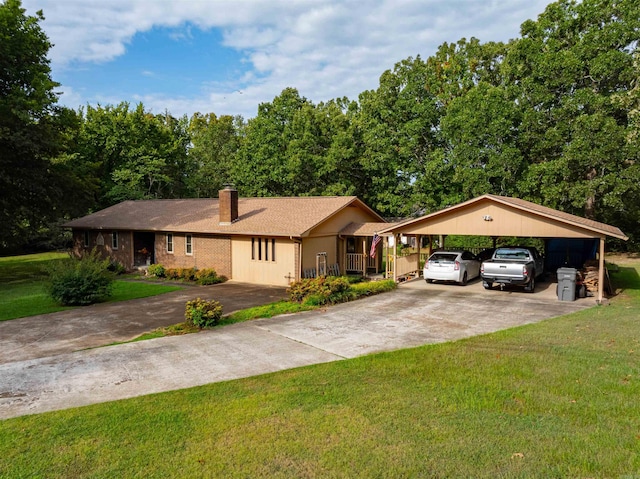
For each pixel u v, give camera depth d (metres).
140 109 40.59
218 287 20.42
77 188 25.91
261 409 6.52
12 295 18.50
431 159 31.27
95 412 6.54
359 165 34.69
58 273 16.12
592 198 28.56
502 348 9.28
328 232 22.14
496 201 16.98
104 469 4.99
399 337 10.66
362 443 5.45
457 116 28.91
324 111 37.44
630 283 19.31
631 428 5.64
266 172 36.31
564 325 11.31
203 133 63.34
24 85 23.17
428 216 18.34
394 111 33.81
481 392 6.92
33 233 30.33
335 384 7.47
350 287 16.50
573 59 25.84
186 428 5.97
